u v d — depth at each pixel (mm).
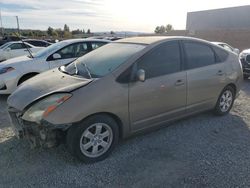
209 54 4730
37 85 3633
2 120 4938
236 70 5199
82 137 3268
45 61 6719
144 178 3098
